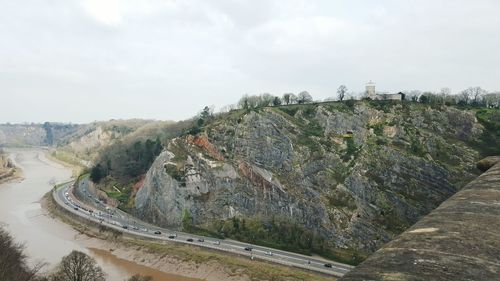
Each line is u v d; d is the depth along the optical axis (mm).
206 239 138250
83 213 166375
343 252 129375
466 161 147000
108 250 131125
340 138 167000
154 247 125438
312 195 147875
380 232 131625
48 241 138000
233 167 164125
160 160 173250
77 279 81000
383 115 170000
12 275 66500
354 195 143625
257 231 141625
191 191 159875
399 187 142875
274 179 156000
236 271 107625
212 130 178875
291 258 115875
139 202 175625
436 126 164500
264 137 168625
